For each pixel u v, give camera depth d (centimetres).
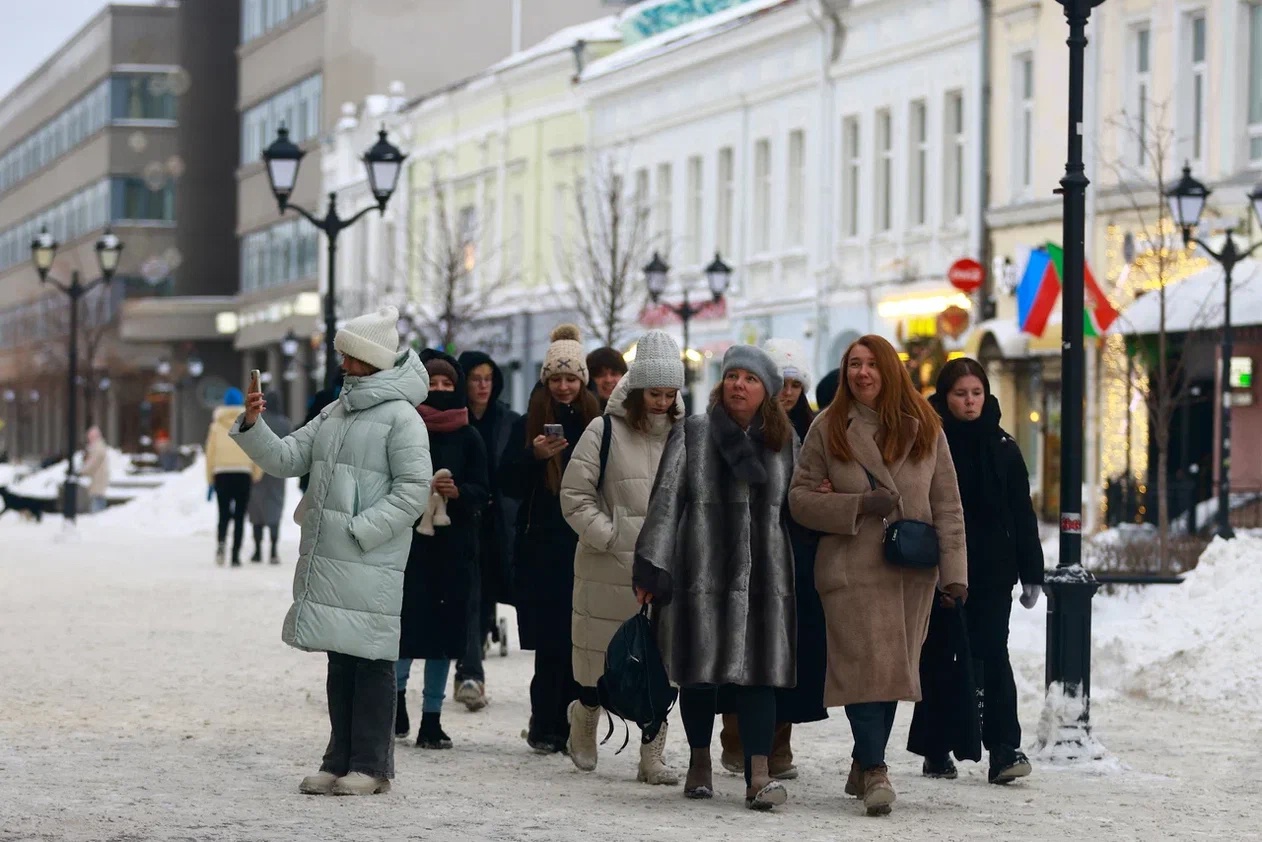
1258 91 6869
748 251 9738
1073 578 2666
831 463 2311
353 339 2330
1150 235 6944
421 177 13625
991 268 7962
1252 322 6400
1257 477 6675
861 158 8844
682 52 10200
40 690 3288
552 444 2548
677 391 2447
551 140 11750
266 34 17050
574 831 2100
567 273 11512
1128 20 7338
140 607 4956
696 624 2266
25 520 11075
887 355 2314
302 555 2333
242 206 17738
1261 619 3372
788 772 2539
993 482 2448
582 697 2544
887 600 2281
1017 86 7875
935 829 2158
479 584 2984
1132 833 2152
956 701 2406
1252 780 2548
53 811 2158
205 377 19438
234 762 2566
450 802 2284
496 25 15675
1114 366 6894
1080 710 2656
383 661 2344
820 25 9050
